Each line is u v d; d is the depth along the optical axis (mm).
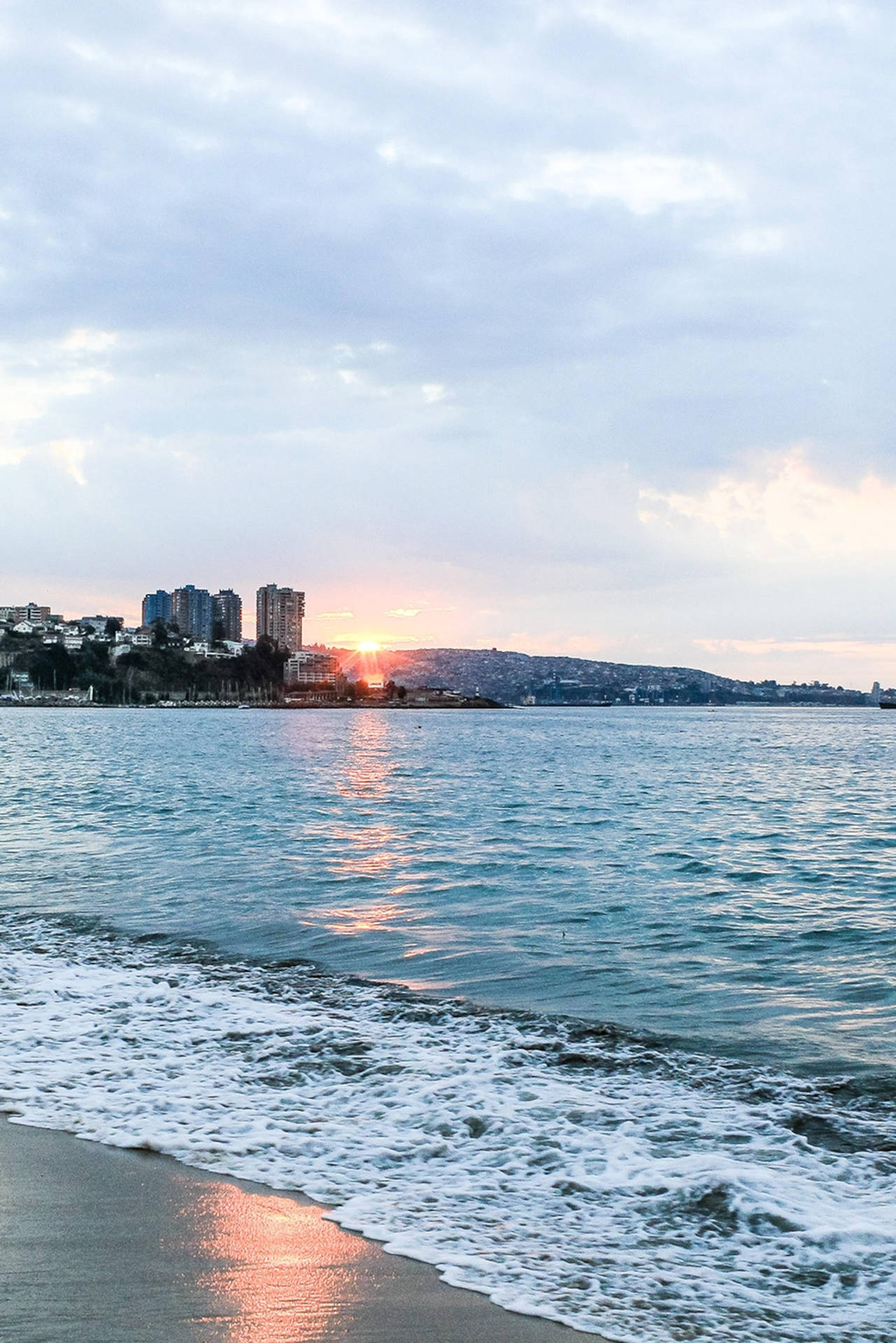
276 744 112438
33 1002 12195
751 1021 12117
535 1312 5402
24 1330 4988
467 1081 9492
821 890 22000
